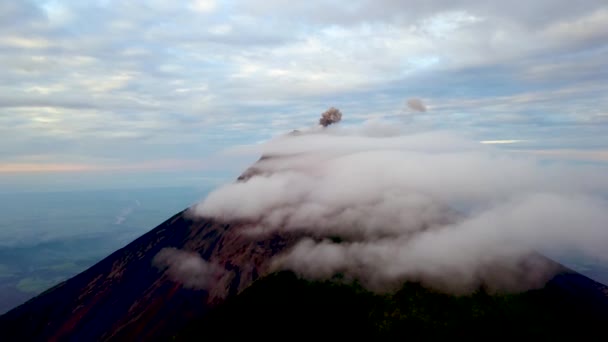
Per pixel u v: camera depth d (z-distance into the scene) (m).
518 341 73.38
